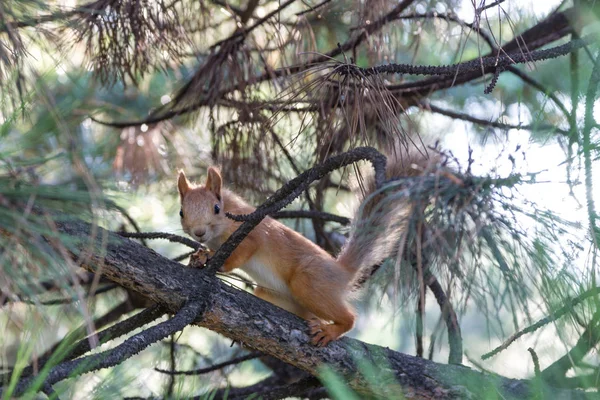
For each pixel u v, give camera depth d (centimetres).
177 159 997
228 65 861
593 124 550
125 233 719
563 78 891
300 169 978
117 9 775
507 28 1053
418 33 900
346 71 680
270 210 633
